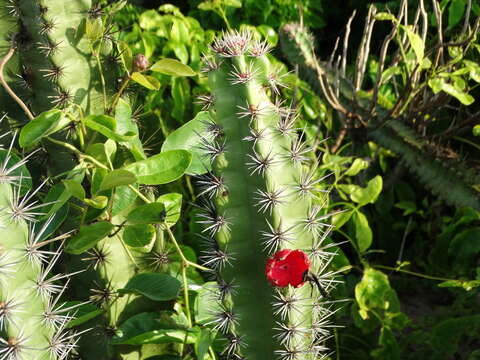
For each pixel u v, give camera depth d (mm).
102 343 601
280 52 1323
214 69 541
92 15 587
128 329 600
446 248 1020
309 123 1146
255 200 542
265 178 533
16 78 635
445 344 828
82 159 569
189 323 617
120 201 585
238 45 539
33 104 600
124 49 593
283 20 1373
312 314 577
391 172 1083
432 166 937
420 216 1170
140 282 600
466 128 946
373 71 1246
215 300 604
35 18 570
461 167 926
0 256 434
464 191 917
